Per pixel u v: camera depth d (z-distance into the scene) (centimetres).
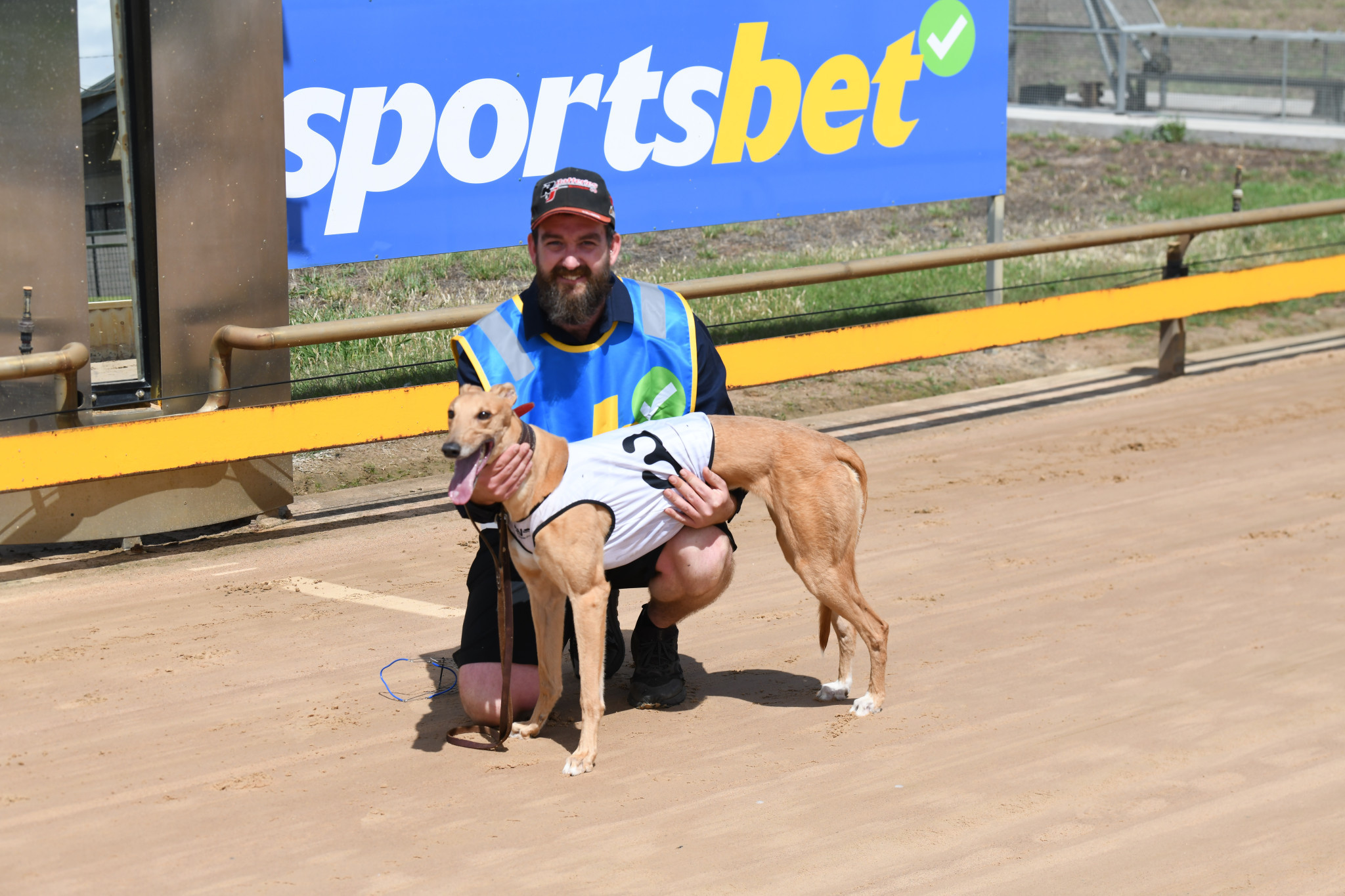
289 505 729
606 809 390
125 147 664
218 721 455
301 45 742
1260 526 670
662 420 442
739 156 939
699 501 436
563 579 416
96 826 379
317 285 884
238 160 673
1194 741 433
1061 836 371
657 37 884
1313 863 357
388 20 771
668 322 473
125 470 620
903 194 1021
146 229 670
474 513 434
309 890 342
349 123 767
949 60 1023
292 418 661
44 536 632
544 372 462
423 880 348
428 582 609
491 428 396
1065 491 739
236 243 680
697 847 367
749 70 930
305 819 383
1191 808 388
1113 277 1212
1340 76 2191
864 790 401
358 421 680
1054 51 2292
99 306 696
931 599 577
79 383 644
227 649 523
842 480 447
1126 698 470
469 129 814
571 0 842
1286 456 800
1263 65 2270
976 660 509
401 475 786
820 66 962
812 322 1032
